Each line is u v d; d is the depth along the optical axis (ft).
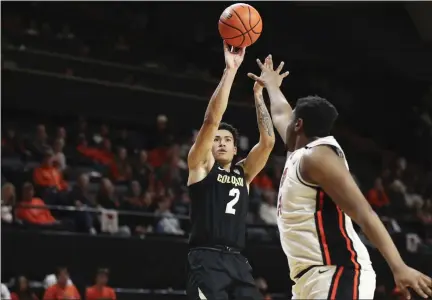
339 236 13.67
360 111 80.64
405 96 83.25
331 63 80.59
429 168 77.97
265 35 76.79
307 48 79.30
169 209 50.93
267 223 51.65
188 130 67.67
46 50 63.46
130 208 49.14
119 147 57.21
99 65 65.00
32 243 43.50
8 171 49.80
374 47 82.17
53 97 60.90
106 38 71.05
